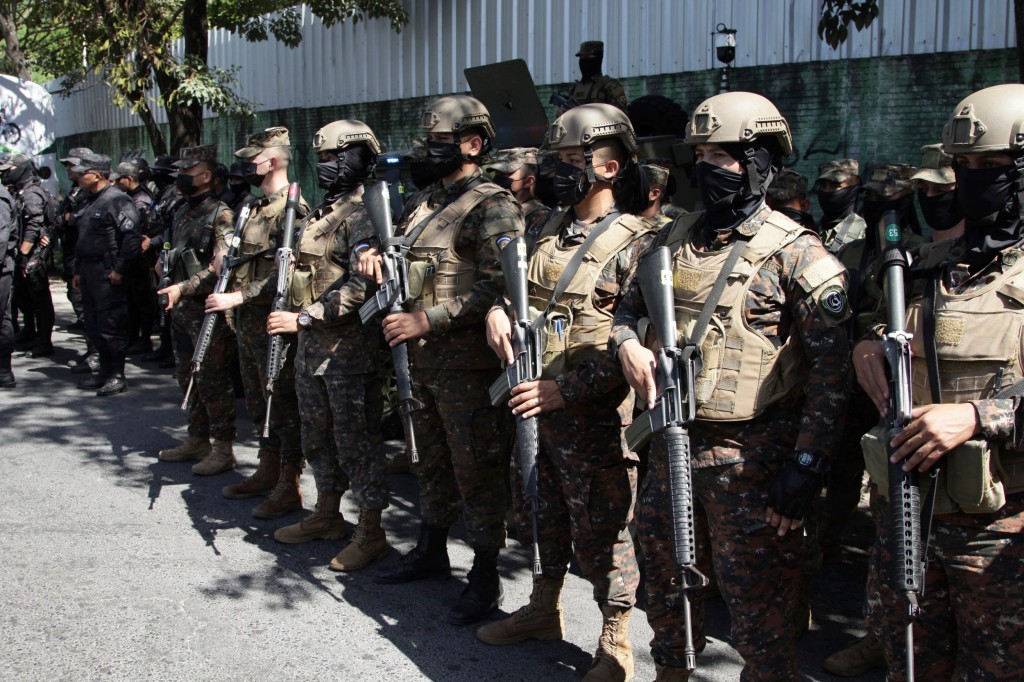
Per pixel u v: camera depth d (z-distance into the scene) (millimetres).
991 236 2307
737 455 2652
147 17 9906
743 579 2668
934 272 2383
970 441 2168
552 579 3645
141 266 8453
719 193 2682
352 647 3660
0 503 5242
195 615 3918
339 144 4469
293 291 4492
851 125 7414
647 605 2951
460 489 3879
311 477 5773
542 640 3703
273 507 5031
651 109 6367
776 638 2689
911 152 7152
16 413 7180
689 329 2701
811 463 2514
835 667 3463
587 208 3299
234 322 5605
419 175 4727
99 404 7449
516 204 3854
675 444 2621
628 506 3318
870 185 4098
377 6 10352
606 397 3246
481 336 3793
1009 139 2221
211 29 12539
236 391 7738
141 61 10070
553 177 3277
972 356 2256
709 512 2721
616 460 3279
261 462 5324
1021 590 2248
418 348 3885
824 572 4391
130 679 3406
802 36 7590
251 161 5027
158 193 8984
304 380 4488
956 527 2297
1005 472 2236
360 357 4332
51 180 15414
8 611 3930
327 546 4668
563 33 9234
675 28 8352
